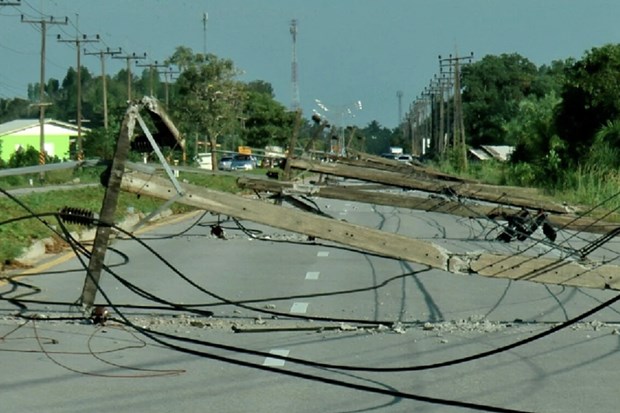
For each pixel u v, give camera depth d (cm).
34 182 12888
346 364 2716
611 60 13212
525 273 3222
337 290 4159
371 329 3238
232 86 19000
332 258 5400
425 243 3200
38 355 2781
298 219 3123
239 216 3105
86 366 2648
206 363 2698
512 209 6344
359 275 4666
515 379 2548
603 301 3891
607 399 2339
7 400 2277
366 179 6372
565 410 2239
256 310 3456
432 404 2270
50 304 3638
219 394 2358
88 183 12725
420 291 4150
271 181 4916
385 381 2517
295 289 4181
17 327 3184
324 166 6488
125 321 2831
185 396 2333
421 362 2745
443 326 3281
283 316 3475
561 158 13075
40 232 5866
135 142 3262
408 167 7844
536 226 4797
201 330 3200
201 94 18812
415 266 5038
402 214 9556
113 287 4191
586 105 13162
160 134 3256
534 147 14412
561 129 13525
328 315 3516
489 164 19650
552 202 6262
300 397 2334
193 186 3080
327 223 3131
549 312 3619
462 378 2558
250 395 2352
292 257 5453
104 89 18312
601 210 8675
